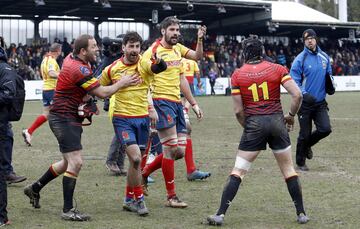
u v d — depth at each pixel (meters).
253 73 16.98
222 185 22.91
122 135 18.38
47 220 17.59
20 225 16.97
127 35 18.36
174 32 20.38
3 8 89.94
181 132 20.66
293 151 32.44
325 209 18.83
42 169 26.44
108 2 85.56
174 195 19.44
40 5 83.62
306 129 25.86
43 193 21.33
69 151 17.59
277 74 17.00
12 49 86.94
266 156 29.88
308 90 25.78
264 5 98.81
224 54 105.19
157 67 18.06
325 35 125.31
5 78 16.77
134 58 18.38
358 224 17.02
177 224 17.12
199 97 87.25
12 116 17.23
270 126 16.88
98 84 17.09
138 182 18.31
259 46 17.25
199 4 92.25
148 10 96.69
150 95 19.67
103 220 17.64
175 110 20.14
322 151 32.03
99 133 40.66
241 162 17.16
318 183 23.00
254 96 16.92
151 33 106.31
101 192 21.61
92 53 17.27
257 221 17.44
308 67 25.83
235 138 38.00
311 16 114.50
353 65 115.56
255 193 21.22
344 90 110.00
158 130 19.80
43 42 94.38
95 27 104.12
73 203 19.44
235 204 19.58
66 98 17.47
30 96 83.31
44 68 34.03
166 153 19.50
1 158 16.84
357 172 25.55
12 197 20.78
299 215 17.19
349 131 41.47
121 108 18.50
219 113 57.09
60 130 17.53
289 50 116.62
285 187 22.25
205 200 20.34
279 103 17.20
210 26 111.88
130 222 17.38
